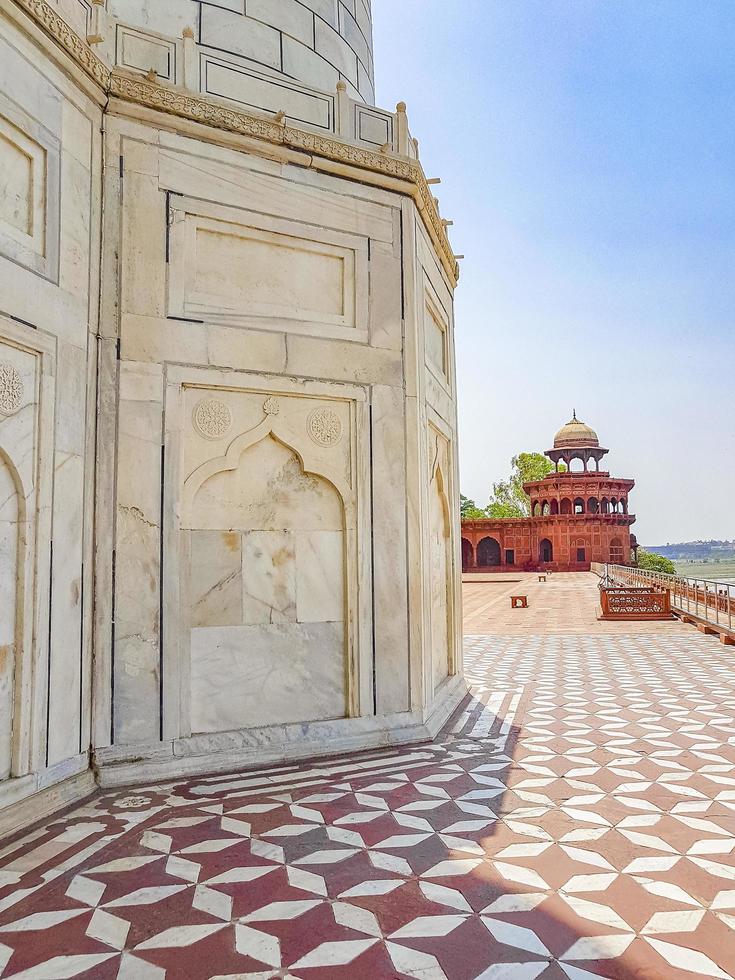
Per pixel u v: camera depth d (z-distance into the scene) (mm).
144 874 2773
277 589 4539
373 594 4805
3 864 2871
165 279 4301
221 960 2166
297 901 2547
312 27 5629
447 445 6836
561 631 12617
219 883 2693
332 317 4883
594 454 50375
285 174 4770
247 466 4539
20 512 3434
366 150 5059
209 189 4484
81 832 3205
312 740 4457
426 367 5641
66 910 2488
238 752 4215
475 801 3637
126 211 4223
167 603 4129
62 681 3635
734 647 10086
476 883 2686
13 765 3334
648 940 2264
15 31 3469
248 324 4535
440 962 2145
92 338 4004
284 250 4766
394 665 4852
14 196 3475
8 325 3318
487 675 7934
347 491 4797
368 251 5059
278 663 4496
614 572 30219
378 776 4066
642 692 6730
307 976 2080
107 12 4438
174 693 4105
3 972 2107
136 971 2109
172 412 4238
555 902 2529
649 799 3668
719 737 4980
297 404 4680
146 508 4121
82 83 3979
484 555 48125
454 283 7340
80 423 3867
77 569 3793
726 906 2492
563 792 3781
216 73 4738
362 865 2854
